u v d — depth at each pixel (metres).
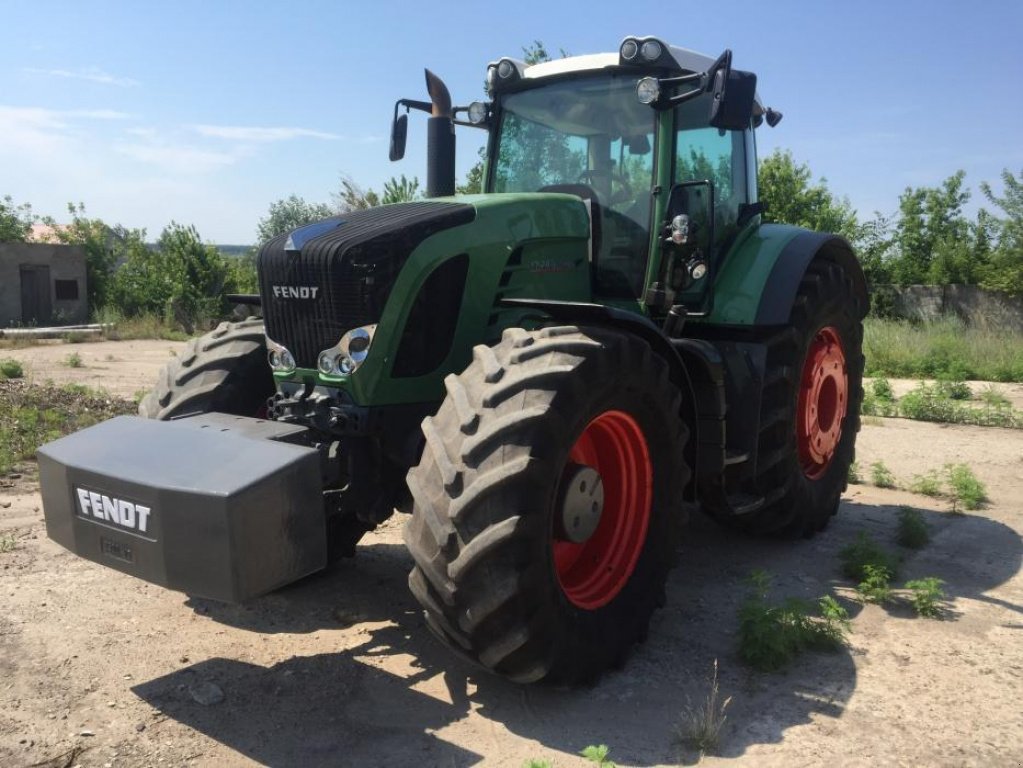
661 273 4.03
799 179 20.78
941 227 23.97
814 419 4.90
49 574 3.96
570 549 3.31
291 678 3.07
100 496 2.78
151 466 2.74
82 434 3.10
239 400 3.73
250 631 3.48
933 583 3.75
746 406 4.18
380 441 3.32
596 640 3.04
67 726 2.69
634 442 3.34
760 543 4.88
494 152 4.57
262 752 2.59
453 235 3.40
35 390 8.52
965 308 19.14
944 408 8.86
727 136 4.66
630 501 3.40
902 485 6.21
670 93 4.01
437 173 4.50
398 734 2.72
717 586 4.16
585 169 4.25
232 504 2.51
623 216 4.11
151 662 3.15
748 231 4.75
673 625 3.67
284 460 2.68
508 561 2.64
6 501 5.06
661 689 3.07
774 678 3.16
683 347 3.73
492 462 2.67
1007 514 5.43
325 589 3.98
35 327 22.56
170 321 22.94
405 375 3.34
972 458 7.00
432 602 2.72
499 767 2.53
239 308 4.45
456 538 2.65
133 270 26.27
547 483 2.72
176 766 2.50
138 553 2.70
